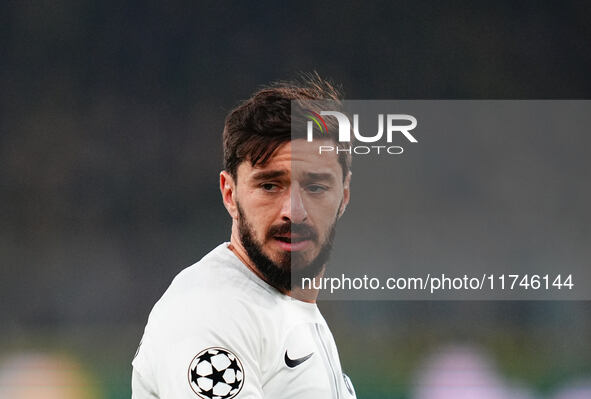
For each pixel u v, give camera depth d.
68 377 27.58
